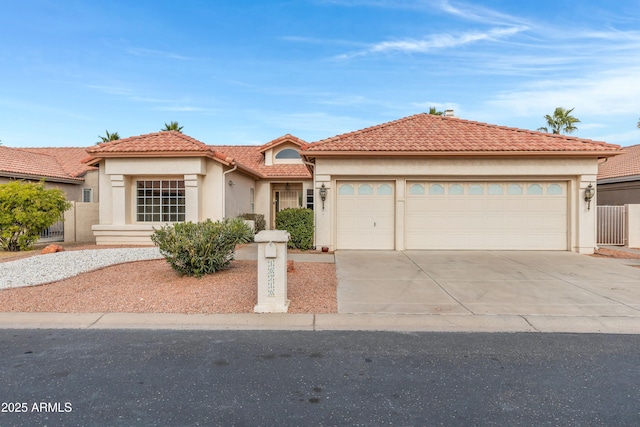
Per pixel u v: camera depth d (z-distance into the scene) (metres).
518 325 6.31
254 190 21.50
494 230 14.39
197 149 14.95
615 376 4.48
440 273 10.24
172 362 4.84
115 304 7.25
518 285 8.95
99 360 4.89
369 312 6.91
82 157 25.44
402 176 14.17
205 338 5.71
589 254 13.66
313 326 6.25
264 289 6.93
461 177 14.23
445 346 5.43
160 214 15.91
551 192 14.35
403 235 14.27
